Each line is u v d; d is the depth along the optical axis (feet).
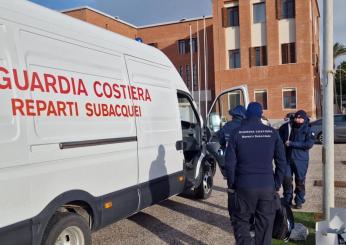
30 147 11.40
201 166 23.71
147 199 17.12
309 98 93.15
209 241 16.97
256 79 98.17
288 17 94.84
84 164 13.48
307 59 92.84
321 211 20.76
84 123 13.58
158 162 18.19
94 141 13.96
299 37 93.20
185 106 23.48
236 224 13.61
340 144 56.54
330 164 17.94
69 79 13.17
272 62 96.32
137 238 17.51
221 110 27.25
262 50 97.96
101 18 111.24
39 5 12.86
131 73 16.74
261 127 13.56
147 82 17.94
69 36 13.57
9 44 11.17
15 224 10.82
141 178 16.80
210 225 19.20
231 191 13.58
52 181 12.14
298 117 21.18
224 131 19.88
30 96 11.58
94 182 13.96
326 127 17.97
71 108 13.07
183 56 120.88
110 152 14.79
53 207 12.09
